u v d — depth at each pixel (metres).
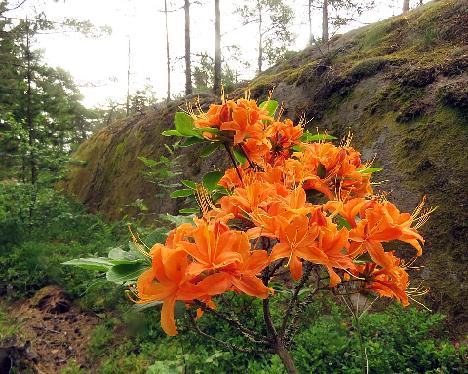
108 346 4.29
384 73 5.68
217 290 1.10
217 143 1.65
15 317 4.97
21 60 11.26
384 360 3.04
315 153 1.69
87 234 8.12
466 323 3.56
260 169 1.86
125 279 1.25
